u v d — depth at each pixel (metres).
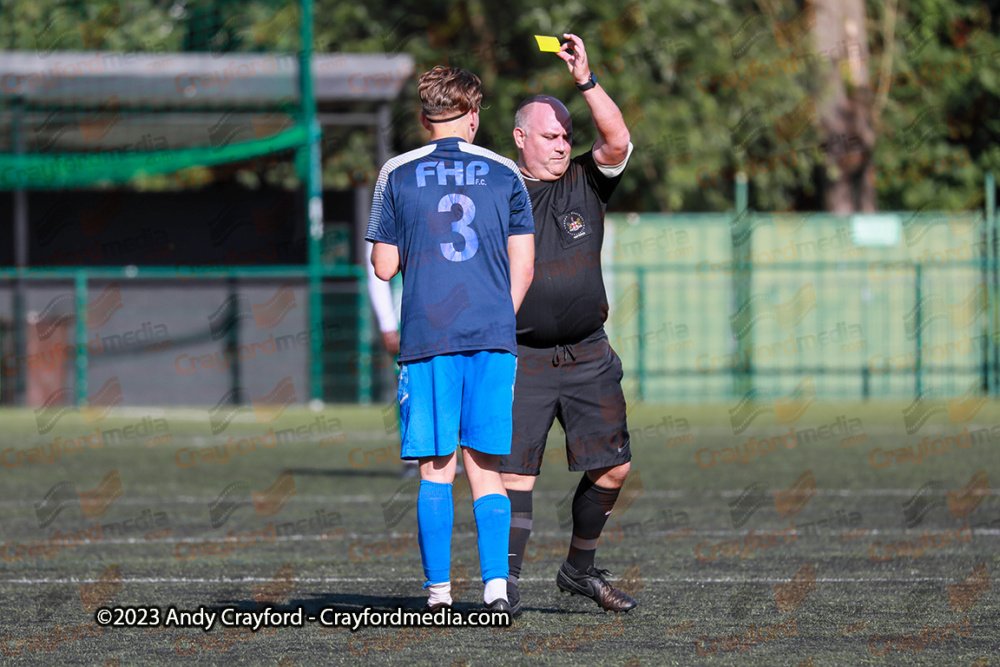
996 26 99.00
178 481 37.72
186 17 82.12
